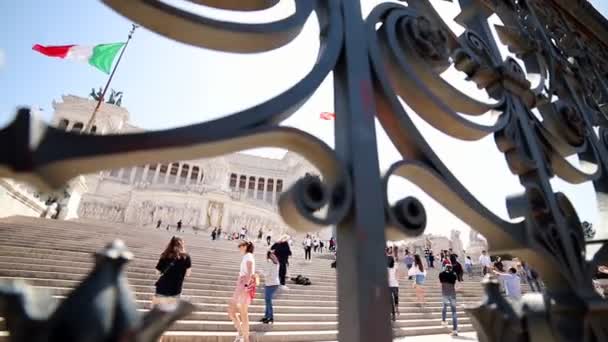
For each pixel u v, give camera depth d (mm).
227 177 49562
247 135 711
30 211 16469
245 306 5453
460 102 1264
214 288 8680
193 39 856
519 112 1403
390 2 1201
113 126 40125
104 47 21391
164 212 36250
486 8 1736
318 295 9727
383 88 996
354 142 869
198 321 6277
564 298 1121
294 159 51562
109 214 36812
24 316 446
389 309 737
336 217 755
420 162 936
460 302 11805
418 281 10805
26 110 527
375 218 804
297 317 7512
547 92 1704
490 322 954
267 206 41875
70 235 12023
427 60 1170
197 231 34375
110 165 586
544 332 958
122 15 797
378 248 776
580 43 2307
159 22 811
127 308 477
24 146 500
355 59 1000
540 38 1884
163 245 13695
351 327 717
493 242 1113
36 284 7020
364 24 1083
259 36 879
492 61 1474
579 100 1892
